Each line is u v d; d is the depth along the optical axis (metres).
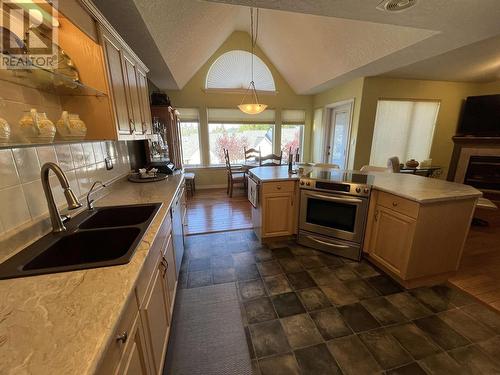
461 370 1.32
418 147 4.76
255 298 1.92
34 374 0.48
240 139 5.61
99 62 1.40
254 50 5.09
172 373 1.32
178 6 2.03
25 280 0.80
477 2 1.68
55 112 1.38
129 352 0.79
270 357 1.41
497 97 4.29
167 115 3.61
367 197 2.23
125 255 0.95
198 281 2.15
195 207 4.29
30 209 1.09
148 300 1.04
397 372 1.31
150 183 2.41
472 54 3.17
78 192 1.55
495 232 3.01
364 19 1.99
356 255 2.42
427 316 1.71
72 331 0.59
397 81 4.20
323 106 5.29
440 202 1.79
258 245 2.82
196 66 4.44
